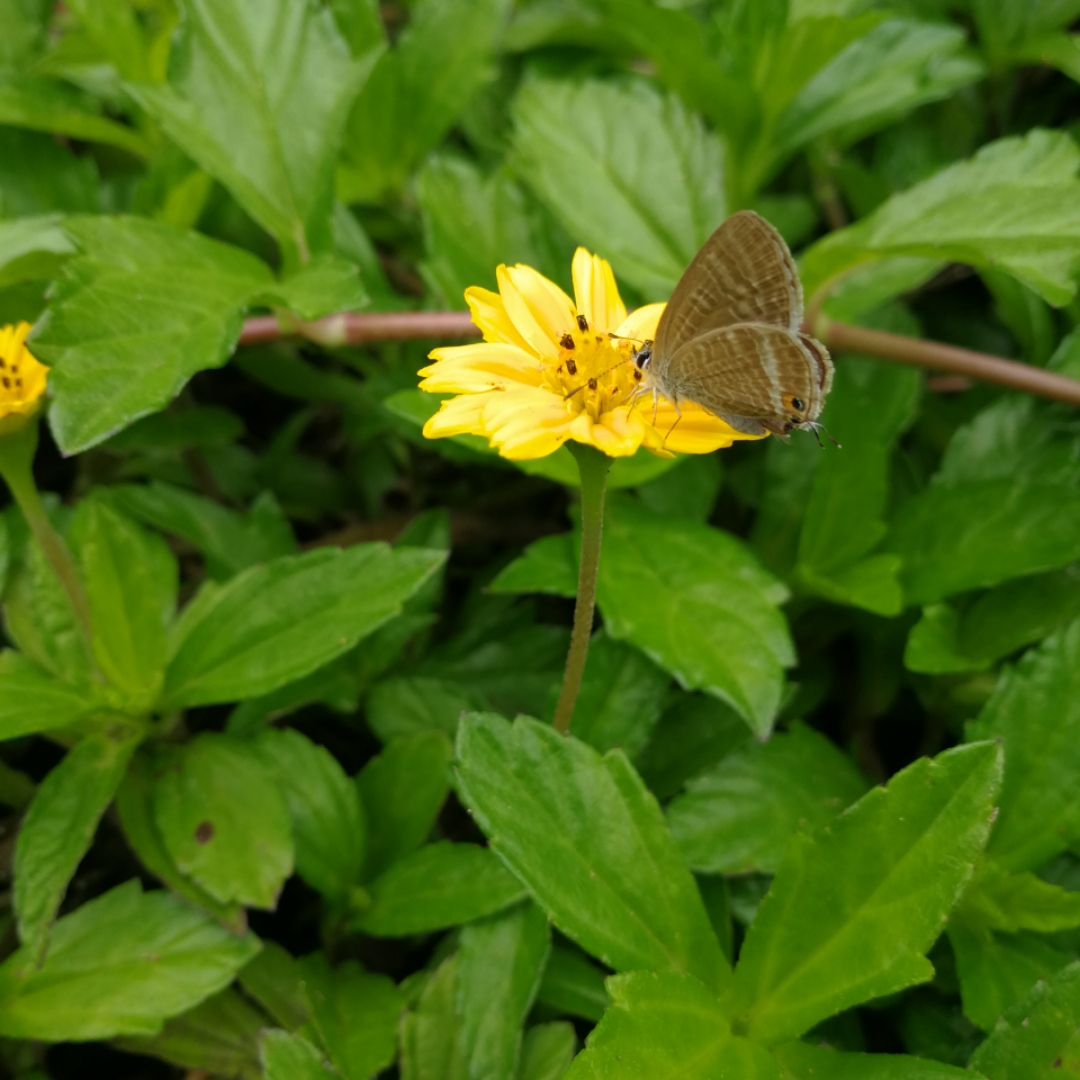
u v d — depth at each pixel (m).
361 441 0.42
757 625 0.37
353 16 0.40
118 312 0.36
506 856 0.34
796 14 0.40
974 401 0.40
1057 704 0.36
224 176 0.37
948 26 0.41
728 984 0.34
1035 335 0.40
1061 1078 0.34
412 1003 0.36
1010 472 0.39
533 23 0.42
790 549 0.39
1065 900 0.36
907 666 0.37
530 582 0.37
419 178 0.40
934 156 0.42
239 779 0.36
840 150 0.43
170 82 0.38
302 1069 0.35
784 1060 0.34
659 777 0.37
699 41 0.39
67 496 0.43
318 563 0.37
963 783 0.34
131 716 0.37
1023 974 0.35
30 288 0.39
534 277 0.35
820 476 0.38
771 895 0.34
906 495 0.40
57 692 0.36
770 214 0.42
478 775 0.34
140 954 0.36
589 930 0.34
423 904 0.36
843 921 0.34
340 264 0.37
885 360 0.39
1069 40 0.41
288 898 0.39
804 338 0.34
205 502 0.39
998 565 0.37
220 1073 0.36
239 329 0.36
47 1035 0.36
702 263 0.34
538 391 0.34
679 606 0.37
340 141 0.38
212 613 0.37
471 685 0.39
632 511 0.38
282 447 0.42
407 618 0.39
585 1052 0.33
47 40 0.42
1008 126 0.43
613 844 0.34
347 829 0.37
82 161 0.41
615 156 0.40
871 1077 0.34
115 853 0.39
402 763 0.38
